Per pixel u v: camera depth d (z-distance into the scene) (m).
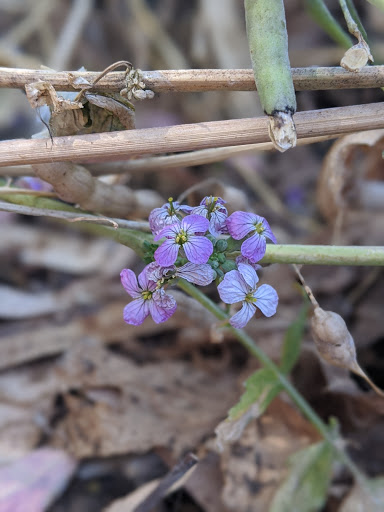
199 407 0.23
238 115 0.36
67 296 0.28
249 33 0.13
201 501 0.21
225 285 0.14
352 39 0.21
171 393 0.24
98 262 0.30
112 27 0.39
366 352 0.25
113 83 0.14
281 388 0.19
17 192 0.17
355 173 0.27
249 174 0.34
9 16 0.39
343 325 0.15
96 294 0.28
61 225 0.31
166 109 0.37
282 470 0.21
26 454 0.22
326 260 0.15
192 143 0.15
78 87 0.14
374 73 0.15
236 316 0.14
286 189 0.34
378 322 0.25
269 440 0.21
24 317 0.27
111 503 0.20
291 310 0.26
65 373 0.24
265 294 0.14
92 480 0.22
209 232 0.15
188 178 0.33
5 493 0.21
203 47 0.37
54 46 0.37
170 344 0.26
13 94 0.34
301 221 0.33
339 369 0.21
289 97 0.13
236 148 0.18
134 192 0.19
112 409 0.23
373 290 0.27
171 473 0.18
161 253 0.13
